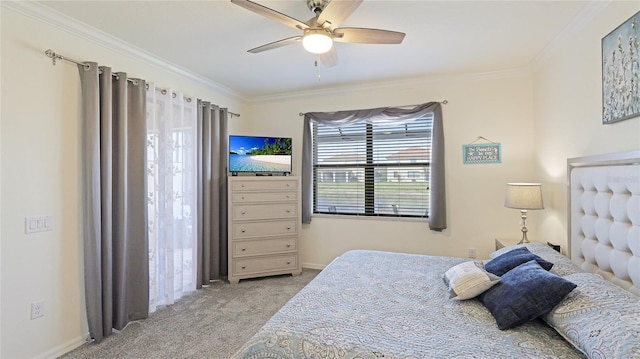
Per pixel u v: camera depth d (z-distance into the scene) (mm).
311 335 1354
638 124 1675
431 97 3670
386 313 1581
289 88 4039
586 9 2090
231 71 3381
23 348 2027
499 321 1443
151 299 2869
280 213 3812
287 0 1998
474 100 3502
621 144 1822
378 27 2377
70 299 2281
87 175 2326
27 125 2053
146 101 2836
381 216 3953
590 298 1361
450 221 3609
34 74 2086
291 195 3861
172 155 3100
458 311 1617
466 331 1402
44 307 2131
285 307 1659
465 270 1874
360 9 2109
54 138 2195
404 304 1696
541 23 2305
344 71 3375
